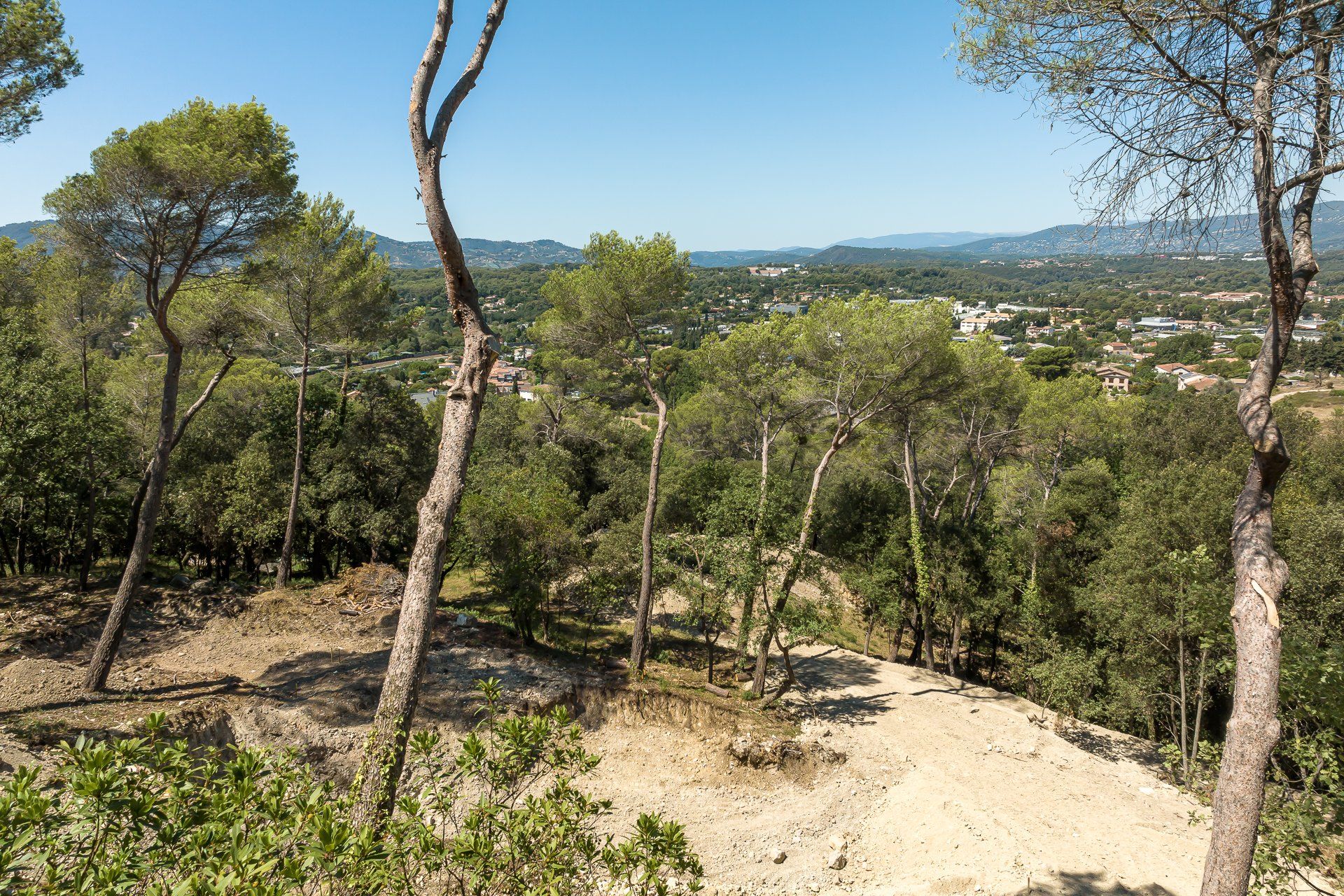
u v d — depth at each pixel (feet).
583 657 61.77
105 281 63.00
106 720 37.76
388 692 19.93
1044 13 20.43
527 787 14.43
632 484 96.22
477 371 21.75
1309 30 18.22
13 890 10.05
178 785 11.84
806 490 107.96
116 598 43.21
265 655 53.21
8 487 52.70
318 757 41.09
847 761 49.67
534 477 83.51
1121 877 37.19
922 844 40.22
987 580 74.49
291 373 106.52
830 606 55.67
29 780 10.68
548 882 12.64
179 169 39.09
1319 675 24.39
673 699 51.42
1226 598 30.71
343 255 68.85
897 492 86.69
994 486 100.22
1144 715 58.44
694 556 62.95
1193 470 56.49
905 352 56.34
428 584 20.61
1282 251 18.48
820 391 62.23
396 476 77.25
